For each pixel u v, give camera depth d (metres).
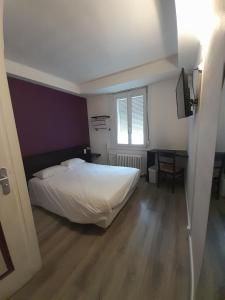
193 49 1.84
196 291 1.03
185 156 2.76
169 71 2.59
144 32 1.82
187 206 2.38
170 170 2.96
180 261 1.50
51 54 2.25
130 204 2.58
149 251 1.64
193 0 1.14
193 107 1.85
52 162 3.26
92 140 4.52
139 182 3.47
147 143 3.67
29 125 2.88
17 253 1.29
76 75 3.10
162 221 2.12
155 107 3.45
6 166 1.20
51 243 1.81
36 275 1.43
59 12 1.46
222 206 0.71
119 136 4.06
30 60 2.39
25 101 2.79
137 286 1.29
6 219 1.21
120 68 2.88
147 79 2.97
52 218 2.30
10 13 1.43
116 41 1.99
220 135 0.73
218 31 0.79
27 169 2.78
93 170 2.99
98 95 4.15
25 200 1.34
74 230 2.02
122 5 1.41
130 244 1.74
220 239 0.71
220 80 0.70
